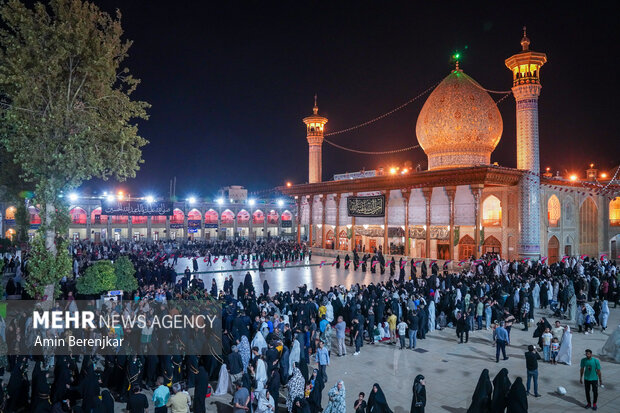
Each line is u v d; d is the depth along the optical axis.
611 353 15.43
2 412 11.03
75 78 18.61
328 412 10.29
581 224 42.16
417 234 42.28
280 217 84.00
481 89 41.72
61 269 17.56
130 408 10.05
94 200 66.25
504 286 22.27
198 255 46.22
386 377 13.84
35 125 17.36
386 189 43.88
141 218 70.00
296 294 20.48
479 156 41.44
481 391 10.38
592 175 48.59
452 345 17.02
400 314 18.80
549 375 13.91
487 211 38.75
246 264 41.16
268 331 15.28
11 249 37.72
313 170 55.47
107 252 41.00
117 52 19.55
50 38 17.73
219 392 12.59
